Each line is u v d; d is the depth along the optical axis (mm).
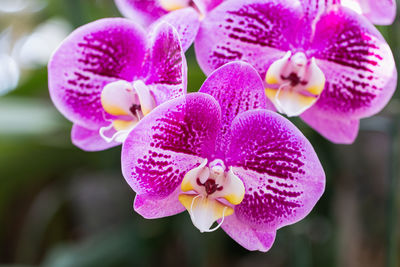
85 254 511
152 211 367
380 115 439
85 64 394
